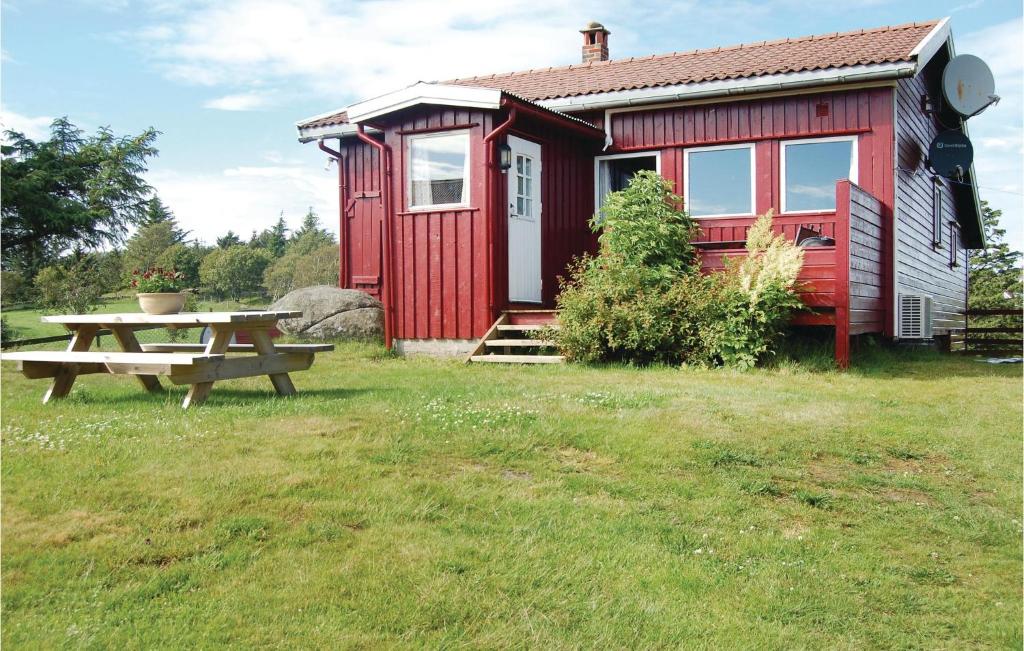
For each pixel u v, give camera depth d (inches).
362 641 106.1
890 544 155.6
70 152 970.7
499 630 111.1
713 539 150.5
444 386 296.8
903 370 382.6
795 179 453.7
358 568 127.1
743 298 358.6
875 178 435.2
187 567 125.3
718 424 229.5
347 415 227.6
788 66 437.7
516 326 411.5
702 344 361.7
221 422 216.5
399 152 439.2
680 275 389.7
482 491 166.6
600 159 508.1
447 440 202.7
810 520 165.3
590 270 400.8
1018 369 402.6
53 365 268.8
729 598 127.3
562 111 499.2
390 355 435.2
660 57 566.9
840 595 131.6
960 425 245.1
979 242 804.0
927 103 549.0
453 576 126.3
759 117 458.6
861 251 388.5
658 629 115.0
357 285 569.0
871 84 431.5
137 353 253.4
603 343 378.3
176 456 180.2
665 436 213.5
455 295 424.5
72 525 139.3
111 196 989.2
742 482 182.9
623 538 146.4
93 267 888.3
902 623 124.8
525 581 126.2
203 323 248.1
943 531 163.0
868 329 402.9
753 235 376.2
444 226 427.2
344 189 575.2
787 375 341.7
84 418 223.3
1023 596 135.9
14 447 187.2
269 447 190.5
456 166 426.6
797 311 372.8
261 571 125.1
